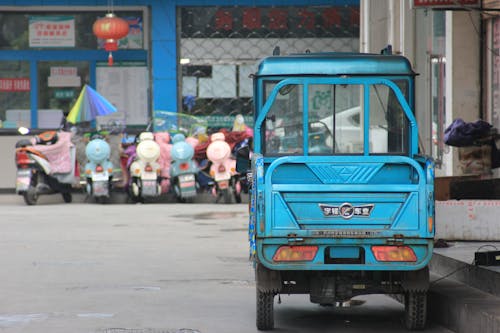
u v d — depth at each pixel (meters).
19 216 40.25
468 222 25.30
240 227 35.97
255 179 17.16
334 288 17.55
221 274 24.75
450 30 33.84
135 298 21.34
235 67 56.75
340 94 18.25
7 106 58.16
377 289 17.64
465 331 17.80
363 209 16.81
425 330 18.44
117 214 41.31
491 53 33.00
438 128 36.62
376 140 18.17
